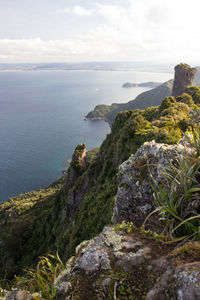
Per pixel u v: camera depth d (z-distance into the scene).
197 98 52.78
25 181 174.50
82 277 2.03
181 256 1.72
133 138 34.00
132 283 1.75
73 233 28.42
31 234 59.34
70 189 52.72
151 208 3.76
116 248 2.17
